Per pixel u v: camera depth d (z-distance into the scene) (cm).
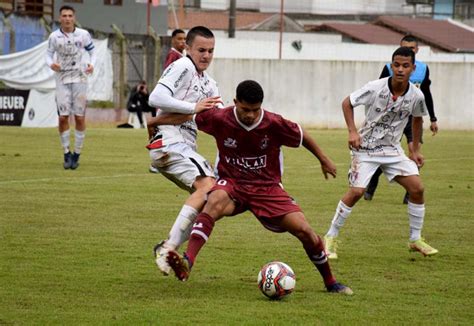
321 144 3447
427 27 7294
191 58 1143
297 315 894
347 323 867
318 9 8625
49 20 5241
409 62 1220
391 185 2170
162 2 7031
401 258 1236
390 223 1553
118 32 4616
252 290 1012
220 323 855
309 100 4981
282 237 1377
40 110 4191
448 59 6334
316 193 1956
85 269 1109
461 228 1509
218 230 1434
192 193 1152
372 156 1257
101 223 1477
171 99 1097
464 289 1037
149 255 1209
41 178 2095
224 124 998
